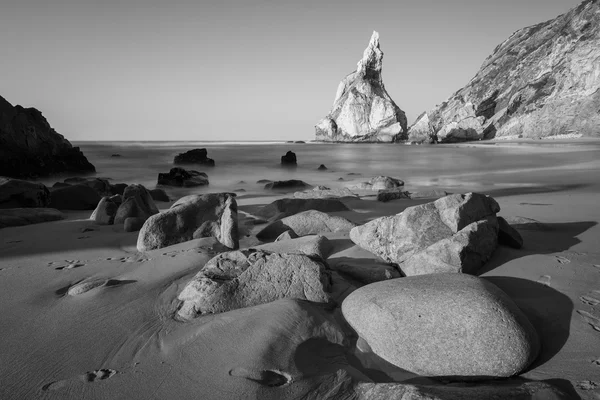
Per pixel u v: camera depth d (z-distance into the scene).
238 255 4.56
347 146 74.75
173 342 3.39
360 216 9.09
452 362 3.08
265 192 16.03
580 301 3.88
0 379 2.94
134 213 8.53
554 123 65.38
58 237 7.19
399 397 2.57
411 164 32.59
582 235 6.18
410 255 5.05
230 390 2.76
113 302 4.18
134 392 2.77
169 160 40.12
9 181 10.59
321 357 3.26
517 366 3.00
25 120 22.08
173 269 5.02
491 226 5.18
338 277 4.66
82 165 25.17
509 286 4.33
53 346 3.38
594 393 2.71
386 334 3.33
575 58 65.62
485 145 60.19
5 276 4.98
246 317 3.60
